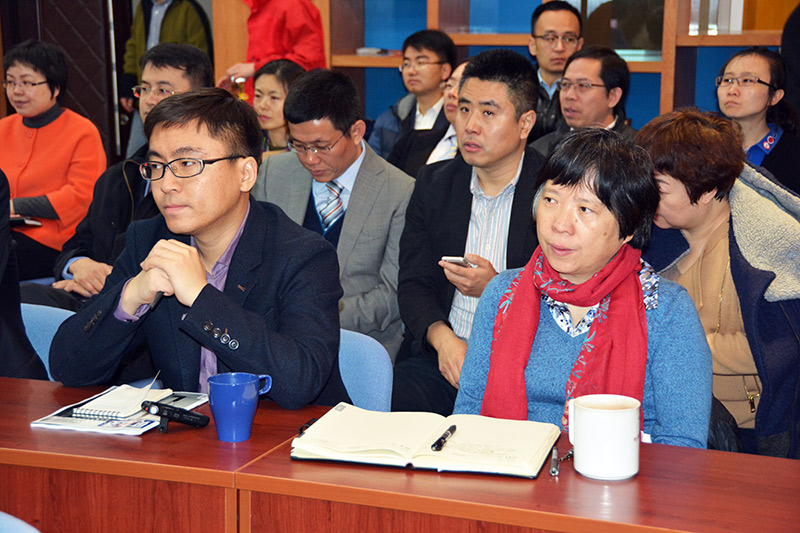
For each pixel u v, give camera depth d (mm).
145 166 1582
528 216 2373
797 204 1902
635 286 1575
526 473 1146
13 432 1346
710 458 1238
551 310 1596
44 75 3922
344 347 1830
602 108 3287
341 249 2717
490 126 2342
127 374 2146
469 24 4641
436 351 2336
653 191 1503
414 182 2824
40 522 1263
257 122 1646
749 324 1816
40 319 2076
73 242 3115
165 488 1202
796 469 1188
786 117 3320
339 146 2689
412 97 4324
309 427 1319
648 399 1583
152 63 3000
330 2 4438
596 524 1012
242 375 1352
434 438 1258
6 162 4020
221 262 1700
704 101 4273
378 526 1112
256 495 1162
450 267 2221
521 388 1553
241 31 4684
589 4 3975
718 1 3939
